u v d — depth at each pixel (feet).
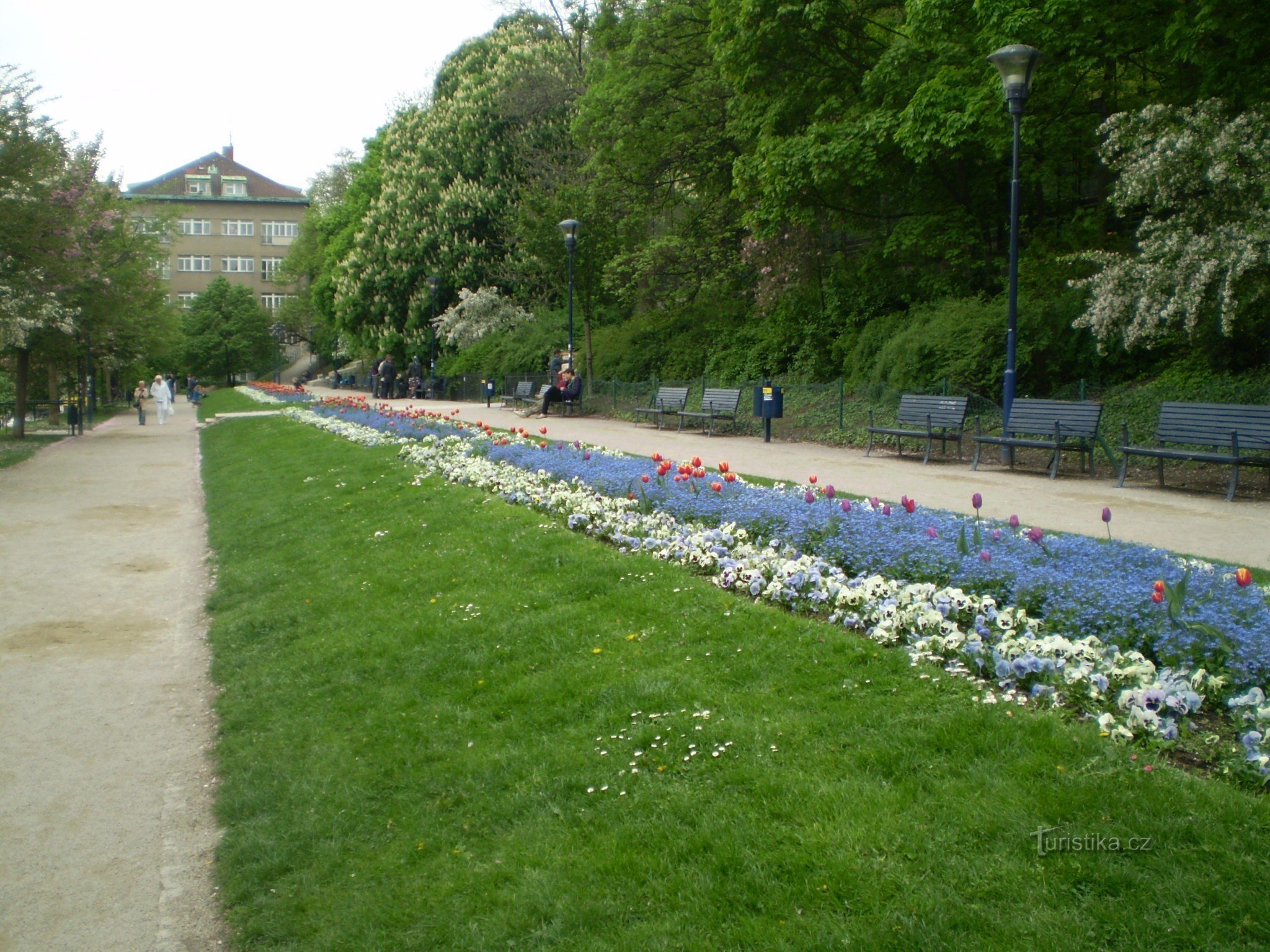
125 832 15.12
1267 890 9.03
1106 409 47.93
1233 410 33.68
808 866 10.50
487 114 141.08
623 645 18.19
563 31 144.05
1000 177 65.00
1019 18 47.85
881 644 16.14
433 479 40.22
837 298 72.38
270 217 364.58
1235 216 41.86
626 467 34.45
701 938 9.80
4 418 103.45
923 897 9.64
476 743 15.60
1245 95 45.96
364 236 153.38
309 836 13.84
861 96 68.49
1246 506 31.07
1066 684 13.56
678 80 89.15
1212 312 41.75
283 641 23.80
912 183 67.72
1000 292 62.95
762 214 69.41
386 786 14.89
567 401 83.05
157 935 12.26
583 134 96.22
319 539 33.65
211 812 15.71
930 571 19.06
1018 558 19.40
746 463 45.14
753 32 66.39
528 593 22.30
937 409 46.57
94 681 22.65
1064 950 8.68
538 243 91.91
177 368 284.00
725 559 21.25
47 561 35.73
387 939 11.06
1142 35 49.85
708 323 87.86
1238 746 11.73
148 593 31.14
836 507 24.22
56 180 77.82
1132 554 19.24
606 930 10.24
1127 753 11.59
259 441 72.23
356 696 18.89
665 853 11.31
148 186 356.38
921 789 11.55
